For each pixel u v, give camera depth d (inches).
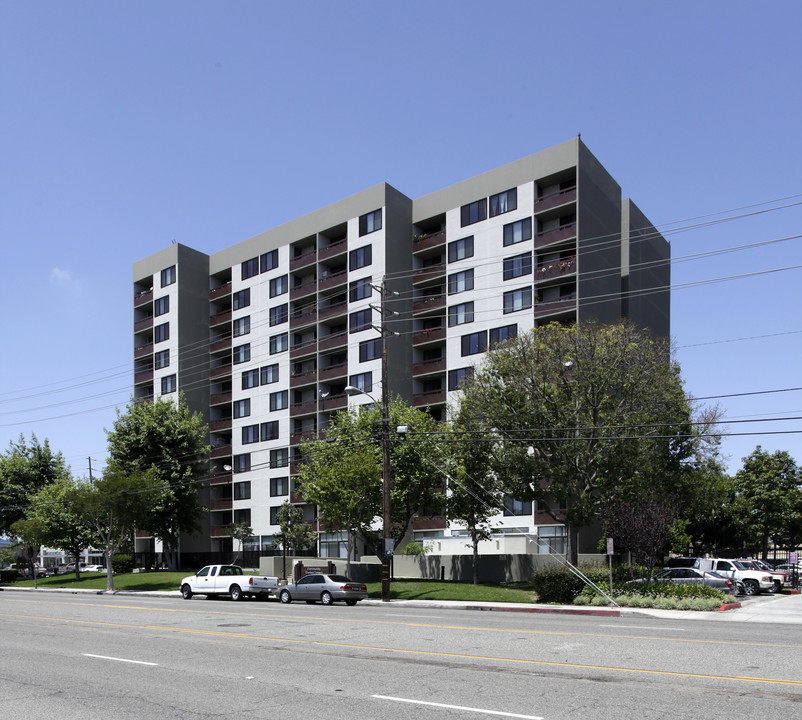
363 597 1238.3
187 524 2358.5
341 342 2308.1
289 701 380.5
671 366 1448.1
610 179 2044.8
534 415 1275.8
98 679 459.8
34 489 2751.0
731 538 2273.6
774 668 447.5
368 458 1494.8
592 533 1784.0
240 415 2613.2
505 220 2004.2
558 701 364.2
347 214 2322.8
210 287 2849.4
